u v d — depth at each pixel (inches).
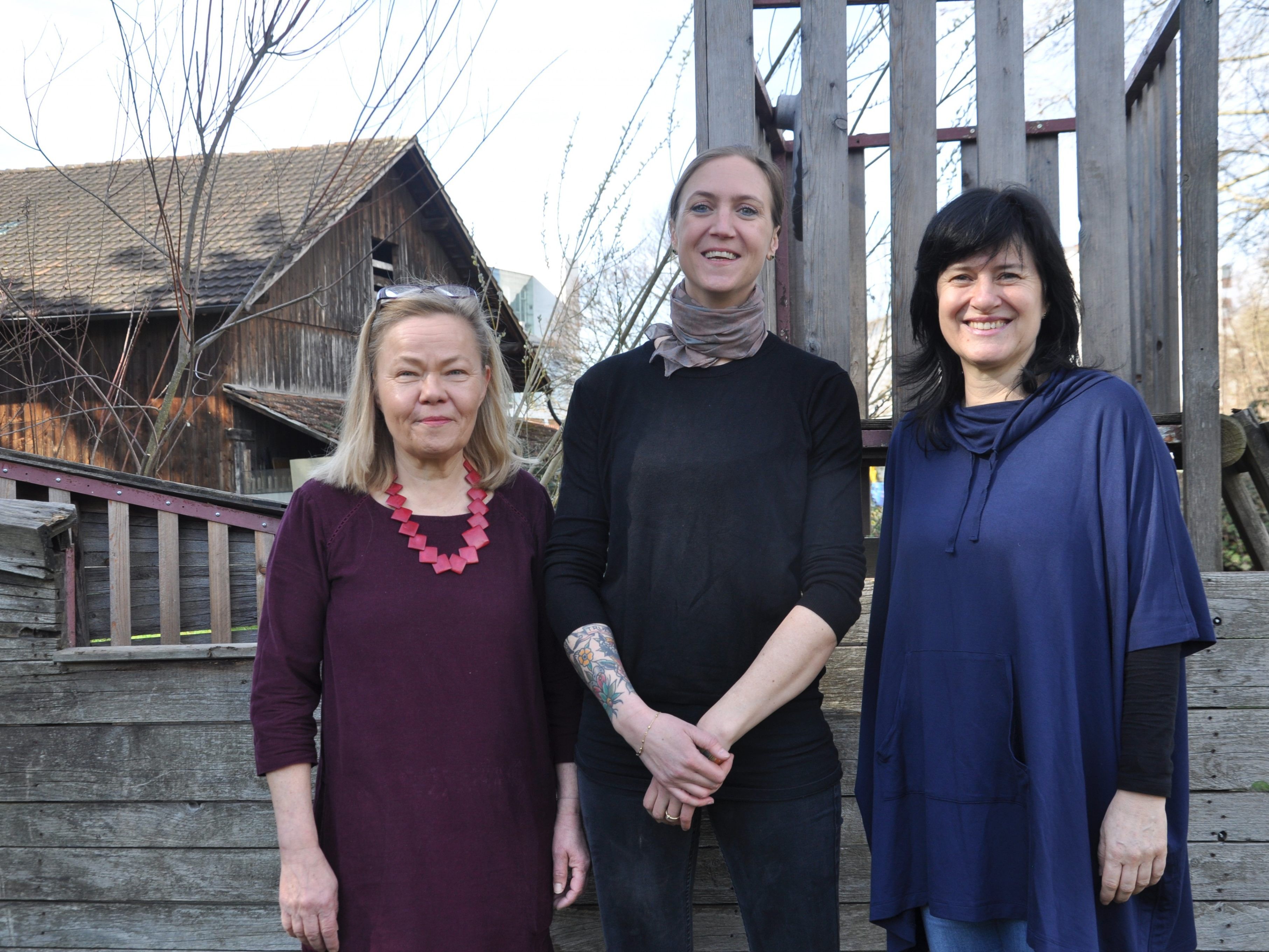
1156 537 55.0
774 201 68.0
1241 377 455.5
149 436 425.1
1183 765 56.1
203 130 220.8
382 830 58.4
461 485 66.1
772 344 67.4
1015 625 56.3
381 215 553.9
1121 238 86.3
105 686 89.4
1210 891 79.6
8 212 519.5
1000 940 58.1
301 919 58.4
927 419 62.8
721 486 62.2
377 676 59.9
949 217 60.2
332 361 522.9
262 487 463.8
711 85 87.9
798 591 61.8
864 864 83.6
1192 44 83.4
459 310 64.4
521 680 62.8
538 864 61.9
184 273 240.2
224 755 87.8
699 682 61.1
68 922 89.6
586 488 67.6
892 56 88.4
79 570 95.3
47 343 418.9
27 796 90.2
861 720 67.3
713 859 84.4
